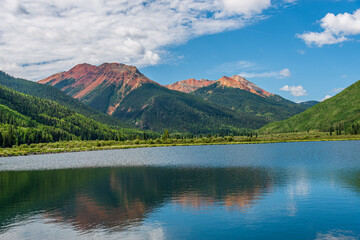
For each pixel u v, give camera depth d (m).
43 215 38.09
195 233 30.67
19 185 62.19
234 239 29.03
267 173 71.31
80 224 34.12
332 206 39.62
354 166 80.69
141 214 37.56
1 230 32.53
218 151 165.88
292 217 35.31
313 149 159.12
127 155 152.12
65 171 86.31
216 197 46.06
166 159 120.75
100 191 53.12
